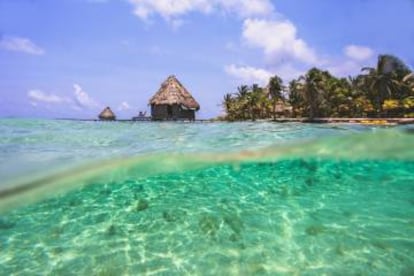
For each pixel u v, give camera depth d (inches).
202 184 384.2
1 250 240.4
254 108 2209.6
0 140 482.0
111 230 267.7
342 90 1957.4
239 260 220.8
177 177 418.9
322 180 388.5
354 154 414.0
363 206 307.7
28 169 305.4
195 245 241.3
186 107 1544.0
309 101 1845.5
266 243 241.6
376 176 403.2
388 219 276.8
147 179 414.9
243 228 265.7
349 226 265.3
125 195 351.6
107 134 581.9
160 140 488.1
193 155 378.3
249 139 477.7
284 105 2129.7
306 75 1817.2
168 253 231.8
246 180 392.5
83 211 308.8
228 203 320.2
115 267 216.2
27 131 615.5
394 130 376.2
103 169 359.3
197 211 300.7
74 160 337.1
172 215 293.4
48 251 237.8
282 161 424.5
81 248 240.5
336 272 204.5
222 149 389.4
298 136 482.3
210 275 205.6
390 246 232.4
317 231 257.6
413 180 387.2
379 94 1748.3
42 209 317.4
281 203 318.0
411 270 204.5
